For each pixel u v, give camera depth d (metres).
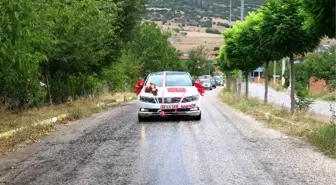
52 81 20.83
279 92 49.25
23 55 10.28
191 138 11.12
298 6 14.03
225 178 7.00
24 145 10.38
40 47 13.69
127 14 27.91
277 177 7.05
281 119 14.36
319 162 8.16
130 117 17.14
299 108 16.50
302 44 14.22
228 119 15.84
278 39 14.22
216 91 55.03
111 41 25.39
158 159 8.52
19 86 16.33
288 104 26.48
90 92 26.67
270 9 14.62
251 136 11.43
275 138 11.07
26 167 7.99
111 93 32.28
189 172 7.42
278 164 8.01
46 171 7.64
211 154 8.96
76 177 7.18
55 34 17.05
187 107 15.09
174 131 12.51
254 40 20.62
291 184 6.63
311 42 14.15
